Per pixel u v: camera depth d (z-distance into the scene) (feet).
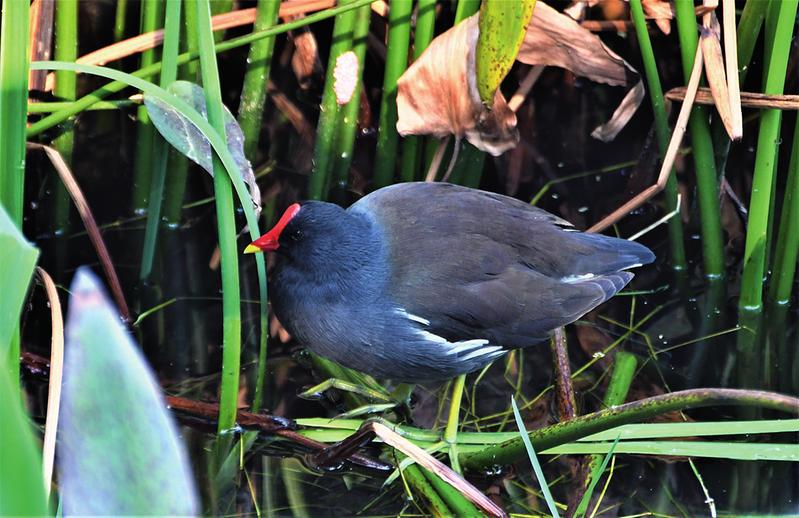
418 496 20.06
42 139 27.63
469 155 28.81
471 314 20.44
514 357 24.49
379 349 20.45
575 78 31.35
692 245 28.32
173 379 23.31
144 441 6.60
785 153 29.07
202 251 27.37
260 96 27.61
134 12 28.60
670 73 30.27
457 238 20.72
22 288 9.88
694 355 24.40
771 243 27.48
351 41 26.84
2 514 6.17
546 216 22.09
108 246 27.07
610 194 29.76
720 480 20.58
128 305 25.58
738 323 25.35
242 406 22.58
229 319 19.38
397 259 20.52
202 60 18.58
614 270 21.84
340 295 20.35
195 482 20.20
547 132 31.60
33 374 22.48
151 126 26.99
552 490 20.27
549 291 20.81
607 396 22.39
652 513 19.63
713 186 25.67
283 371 23.72
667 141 26.03
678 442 19.49
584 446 19.94
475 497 18.30
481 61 24.02
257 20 26.13
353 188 29.68
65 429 6.51
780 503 19.93
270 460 21.01
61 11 24.70
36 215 27.66
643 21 24.07
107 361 6.39
